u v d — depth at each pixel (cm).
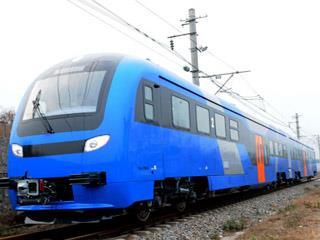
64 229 1059
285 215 1209
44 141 915
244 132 1844
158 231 996
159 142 1048
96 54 1041
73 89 956
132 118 939
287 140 2986
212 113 1466
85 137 888
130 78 970
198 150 1291
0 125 1587
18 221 1227
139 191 938
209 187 1358
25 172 923
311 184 3288
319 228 961
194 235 966
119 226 1067
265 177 2155
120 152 889
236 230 1048
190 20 2167
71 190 889
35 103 967
